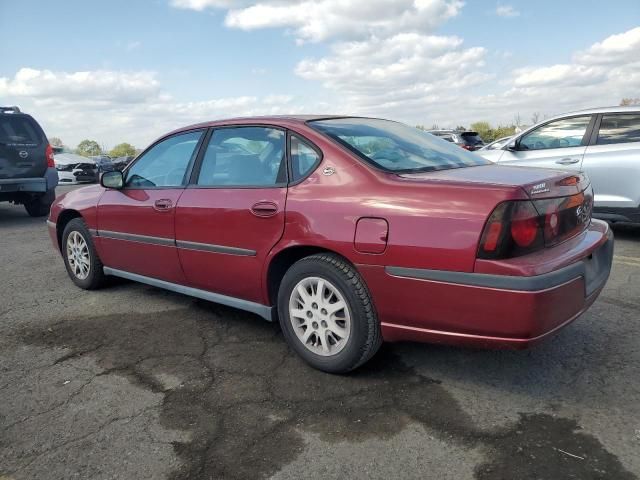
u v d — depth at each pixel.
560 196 2.85
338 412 2.81
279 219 3.27
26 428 2.74
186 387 3.13
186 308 4.50
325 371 3.23
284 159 3.43
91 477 2.36
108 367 3.42
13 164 9.38
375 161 3.16
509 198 2.57
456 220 2.64
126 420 2.79
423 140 3.85
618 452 2.40
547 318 2.56
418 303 2.77
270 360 3.46
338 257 3.09
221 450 2.52
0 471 2.41
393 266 2.80
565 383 3.04
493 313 2.57
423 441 2.54
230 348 3.67
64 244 5.24
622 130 6.52
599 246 3.10
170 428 2.71
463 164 3.55
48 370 3.40
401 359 3.40
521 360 3.34
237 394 3.03
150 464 2.43
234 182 3.67
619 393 2.92
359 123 3.79
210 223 3.68
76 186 16.88
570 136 6.93
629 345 3.50
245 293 3.62
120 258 4.61
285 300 3.33
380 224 2.85
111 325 4.16
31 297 4.95
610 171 6.47
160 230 4.09
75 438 2.64
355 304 2.99
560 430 2.59
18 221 10.04
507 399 2.89
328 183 3.15
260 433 2.64
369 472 2.33
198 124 4.14
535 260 2.59
